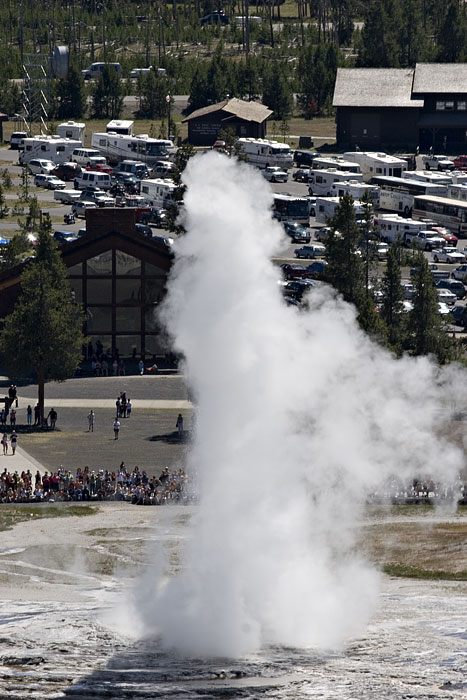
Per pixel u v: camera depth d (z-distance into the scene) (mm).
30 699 150125
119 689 152500
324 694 151875
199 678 156625
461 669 159250
